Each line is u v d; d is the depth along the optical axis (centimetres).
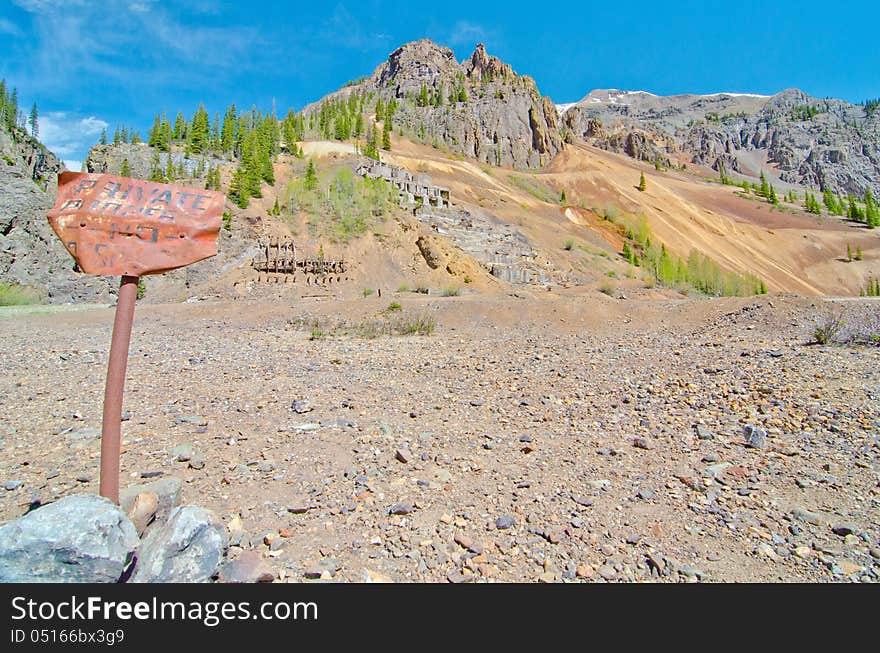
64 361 1208
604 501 448
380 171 6109
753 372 892
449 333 1891
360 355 1302
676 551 373
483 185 10262
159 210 340
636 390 838
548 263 5784
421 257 4466
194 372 1041
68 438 610
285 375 1011
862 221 15288
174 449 560
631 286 4984
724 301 2045
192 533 310
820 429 604
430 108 16275
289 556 358
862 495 447
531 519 414
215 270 3809
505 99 16950
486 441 603
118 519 287
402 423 678
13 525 269
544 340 1645
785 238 12900
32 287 3588
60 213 325
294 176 5809
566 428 655
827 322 1438
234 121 7606
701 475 500
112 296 3653
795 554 368
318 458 544
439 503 441
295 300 2941
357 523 404
